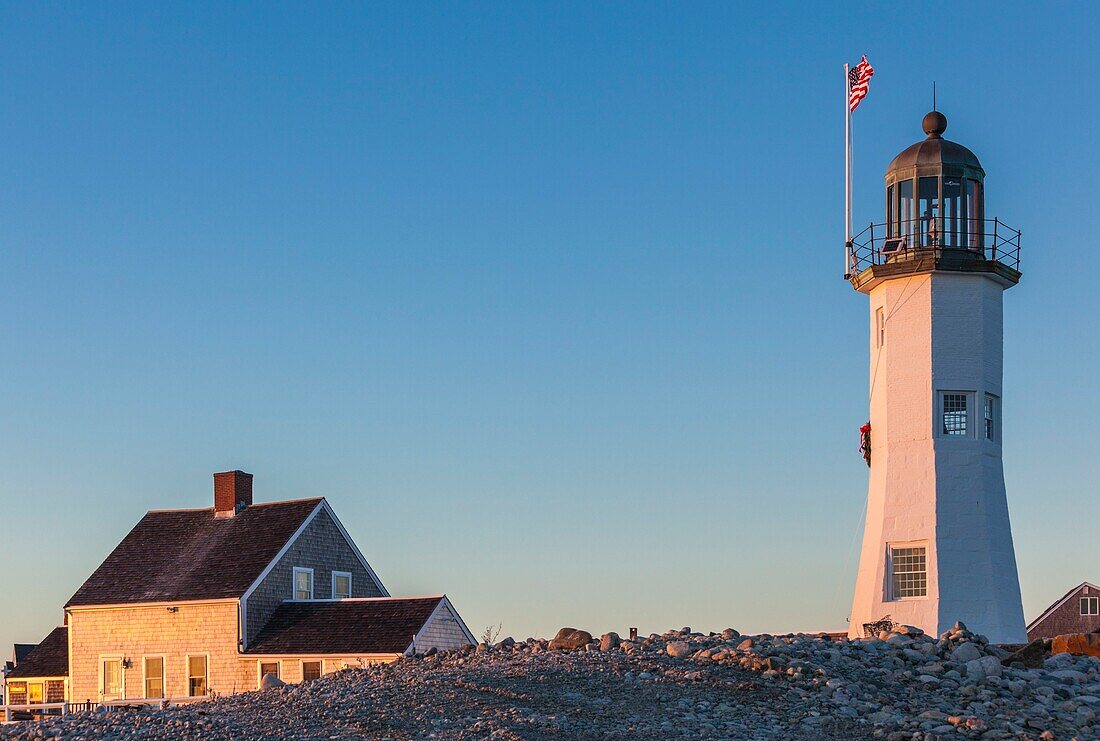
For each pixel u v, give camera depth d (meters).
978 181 35.00
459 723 18.08
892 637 22.89
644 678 20.31
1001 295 35.28
